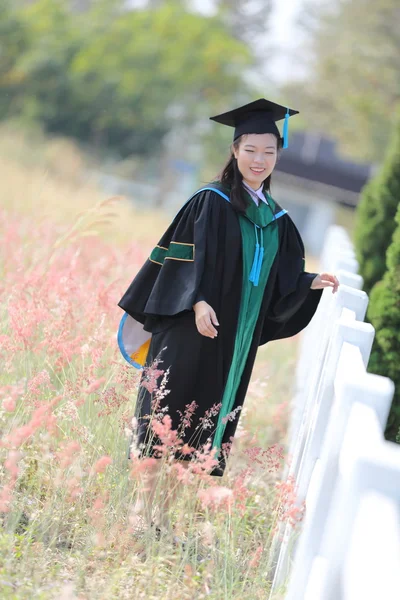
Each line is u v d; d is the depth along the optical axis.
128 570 6.05
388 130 52.88
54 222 14.77
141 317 7.53
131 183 55.38
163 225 30.31
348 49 54.09
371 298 10.41
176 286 7.18
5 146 35.88
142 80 66.56
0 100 64.44
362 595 2.79
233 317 7.27
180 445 7.10
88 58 65.81
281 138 7.55
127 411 7.42
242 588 5.96
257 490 8.10
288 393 12.59
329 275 7.66
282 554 6.26
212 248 7.16
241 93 69.38
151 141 68.75
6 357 8.02
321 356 7.71
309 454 6.05
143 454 7.06
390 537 2.73
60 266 11.09
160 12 70.00
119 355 8.70
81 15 71.81
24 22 65.62
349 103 53.81
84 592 5.61
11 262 11.04
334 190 57.84
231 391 7.42
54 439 7.12
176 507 6.94
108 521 6.50
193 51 67.56
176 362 7.16
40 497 6.95
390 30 52.44
